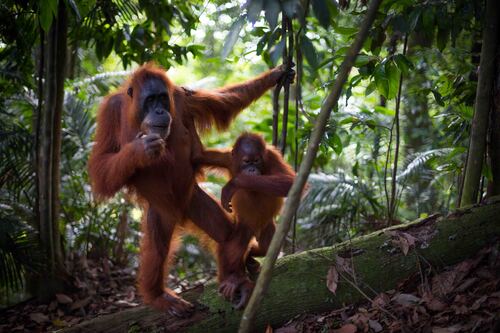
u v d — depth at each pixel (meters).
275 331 3.75
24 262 5.12
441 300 3.53
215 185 7.06
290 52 4.28
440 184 6.52
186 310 3.87
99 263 6.65
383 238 3.97
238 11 3.80
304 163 2.61
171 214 4.03
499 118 4.08
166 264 4.11
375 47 4.27
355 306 3.80
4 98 6.04
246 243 3.91
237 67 10.02
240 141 3.97
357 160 6.20
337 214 6.38
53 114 5.29
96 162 3.97
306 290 3.84
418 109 7.37
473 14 4.22
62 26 5.18
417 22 4.22
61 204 6.66
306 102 7.53
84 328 3.94
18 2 4.75
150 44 5.82
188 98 4.21
